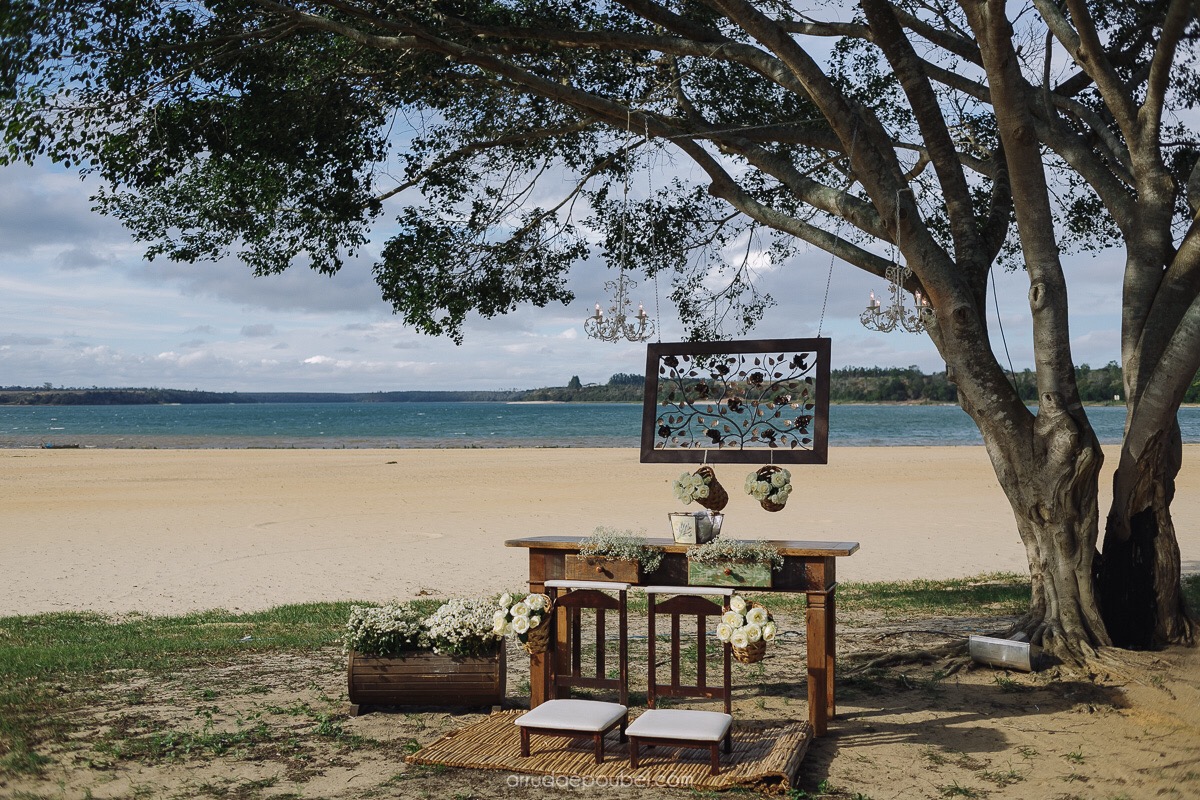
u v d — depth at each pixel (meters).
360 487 27.16
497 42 8.97
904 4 10.09
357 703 6.47
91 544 16.91
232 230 10.12
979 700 6.70
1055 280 7.56
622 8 9.60
